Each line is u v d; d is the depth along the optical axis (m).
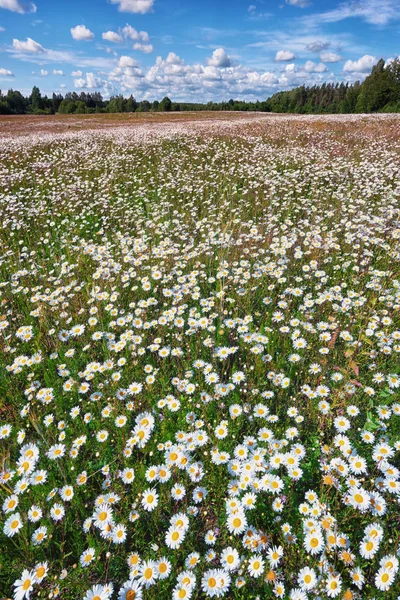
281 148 14.70
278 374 3.38
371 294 4.71
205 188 10.22
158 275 5.24
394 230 6.29
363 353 3.47
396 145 13.88
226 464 2.73
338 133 17.83
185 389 3.29
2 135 24.98
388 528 2.32
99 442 2.98
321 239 6.20
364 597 1.95
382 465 2.33
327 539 2.01
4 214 8.64
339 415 2.94
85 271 5.88
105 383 3.53
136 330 4.36
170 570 1.97
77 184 10.75
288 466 2.42
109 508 2.29
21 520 2.23
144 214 8.66
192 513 2.35
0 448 3.01
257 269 5.31
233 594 2.09
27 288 5.14
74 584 2.14
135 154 15.16
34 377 3.80
